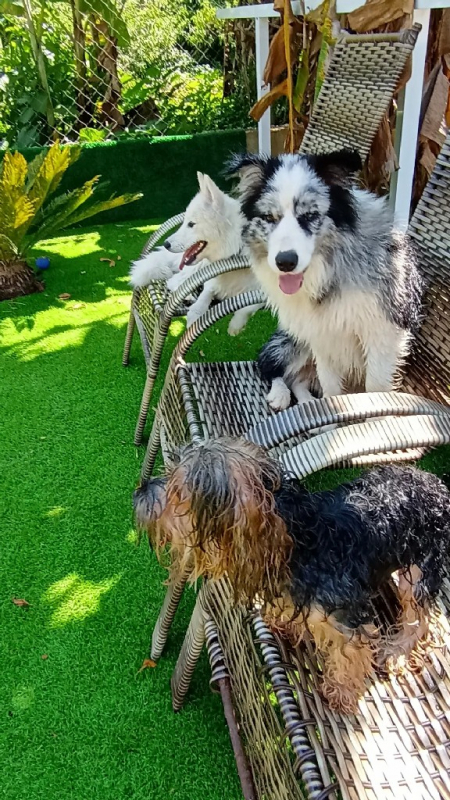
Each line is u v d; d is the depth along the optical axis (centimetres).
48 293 207
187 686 84
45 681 90
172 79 290
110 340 180
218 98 290
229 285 151
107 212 265
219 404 105
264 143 176
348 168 97
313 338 109
